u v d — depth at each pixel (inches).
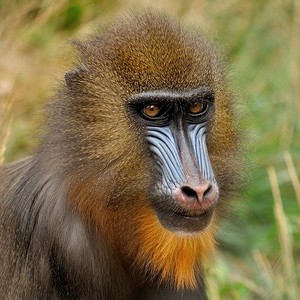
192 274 741.3
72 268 738.2
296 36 1250.6
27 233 747.4
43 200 741.9
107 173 721.0
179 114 720.3
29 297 745.0
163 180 709.9
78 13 1259.2
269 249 1026.7
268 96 1194.0
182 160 707.4
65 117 730.8
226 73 758.5
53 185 738.8
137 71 716.7
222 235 847.7
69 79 730.2
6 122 1003.9
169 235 714.8
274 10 1322.6
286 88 1187.9
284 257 971.3
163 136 717.9
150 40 727.1
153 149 718.5
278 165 1088.8
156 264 734.5
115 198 723.4
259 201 1078.4
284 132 1122.7
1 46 1168.8
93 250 741.9
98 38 747.4
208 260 764.0
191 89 717.3
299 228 1029.8
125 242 738.2
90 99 722.8
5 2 1206.9
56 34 1234.0
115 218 730.8
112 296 757.9
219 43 773.9
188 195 695.1
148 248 730.8
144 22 741.9
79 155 723.4
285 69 1218.0
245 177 762.8
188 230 706.8
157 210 717.3
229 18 1314.0
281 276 987.9
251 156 891.4
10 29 1190.9
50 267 740.7
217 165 739.4
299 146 1113.4
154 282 761.6
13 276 750.5
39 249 742.5
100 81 722.2
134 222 729.0
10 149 1034.1
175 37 729.0
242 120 778.8
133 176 721.6
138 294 774.5
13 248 753.0
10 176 781.9
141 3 1254.3
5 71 1154.0
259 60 1274.6
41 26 1226.6
